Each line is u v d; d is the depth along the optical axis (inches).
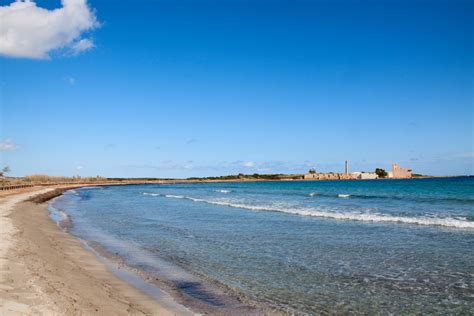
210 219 1056.2
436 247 613.6
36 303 291.1
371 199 1716.3
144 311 338.0
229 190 3430.1
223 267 514.3
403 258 546.0
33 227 797.9
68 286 360.8
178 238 747.4
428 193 2018.9
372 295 394.0
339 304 369.7
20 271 379.6
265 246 654.5
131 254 601.0
